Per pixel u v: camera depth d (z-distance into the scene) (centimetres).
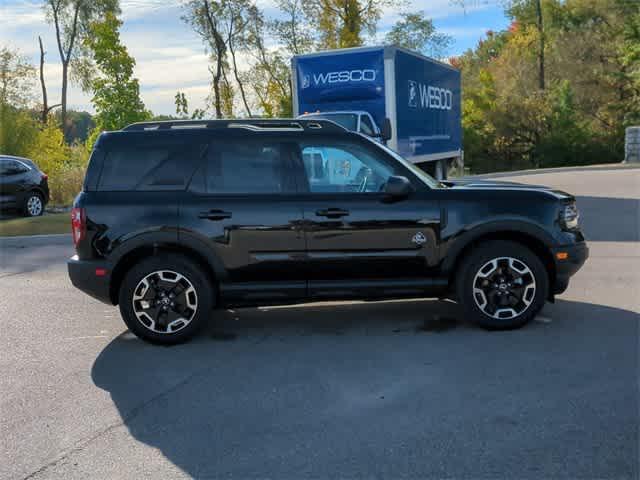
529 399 432
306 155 591
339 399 447
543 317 629
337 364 520
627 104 4881
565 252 587
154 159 590
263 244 579
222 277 582
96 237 576
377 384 472
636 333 568
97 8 4709
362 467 351
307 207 579
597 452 357
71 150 2831
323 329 621
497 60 5522
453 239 582
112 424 420
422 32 4284
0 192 1633
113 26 2462
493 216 582
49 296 801
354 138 596
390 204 581
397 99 1384
